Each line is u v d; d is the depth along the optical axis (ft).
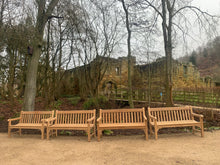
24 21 28.81
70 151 13.56
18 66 55.21
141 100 41.86
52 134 18.57
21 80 53.83
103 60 42.19
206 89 40.06
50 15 27.45
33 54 26.89
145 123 16.29
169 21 29.73
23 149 14.29
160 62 43.68
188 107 18.93
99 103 39.22
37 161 11.53
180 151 12.89
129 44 29.58
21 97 58.54
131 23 30.81
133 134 19.03
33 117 20.06
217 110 28.78
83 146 14.87
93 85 41.70
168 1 29.63
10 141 16.99
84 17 34.91
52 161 11.50
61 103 52.13
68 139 17.49
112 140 16.70
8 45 45.32
